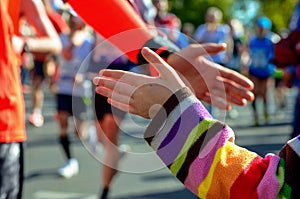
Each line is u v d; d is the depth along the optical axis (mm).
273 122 11688
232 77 2045
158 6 7230
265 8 47750
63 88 6461
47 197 5375
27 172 6430
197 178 1363
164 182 5895
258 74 10961
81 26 6312
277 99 13297
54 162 7023
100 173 6430
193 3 42875
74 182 5992
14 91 2385
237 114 13195
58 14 2926
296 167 1354
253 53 10945
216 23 11078
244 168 1351
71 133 9047
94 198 5363
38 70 10508
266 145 8383
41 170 6547
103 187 5004
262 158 1396
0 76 2354
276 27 47625
